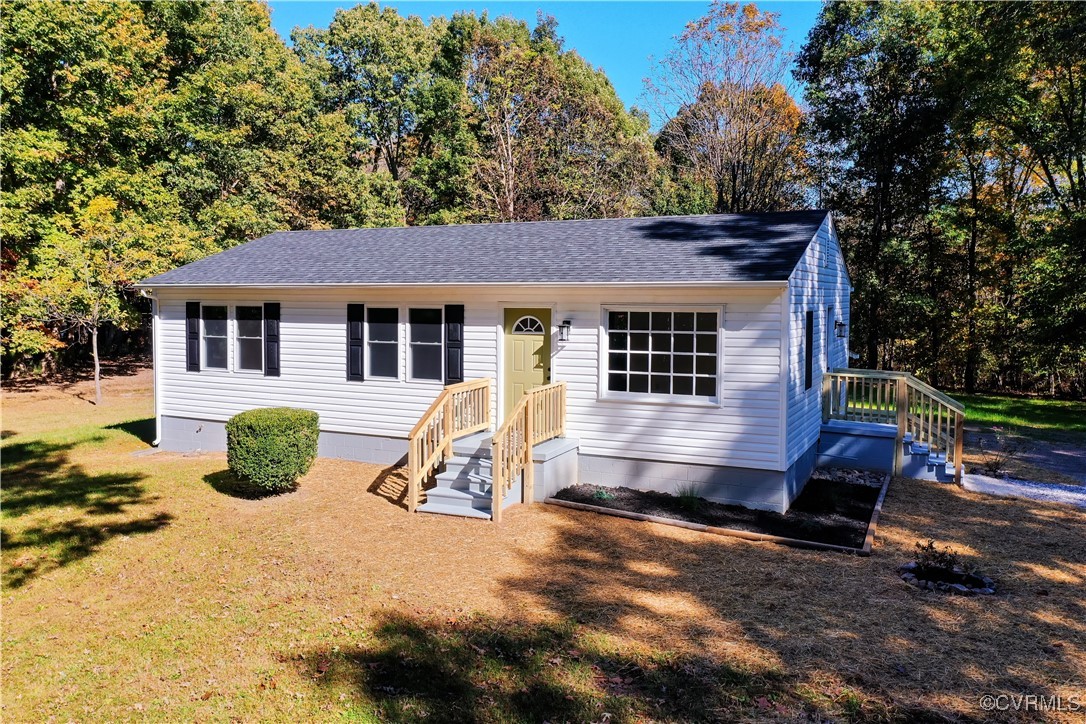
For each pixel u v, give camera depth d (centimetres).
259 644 578
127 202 2323
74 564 770
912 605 643
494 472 891
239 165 2673
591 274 1012
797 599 657
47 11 2003
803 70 2581
